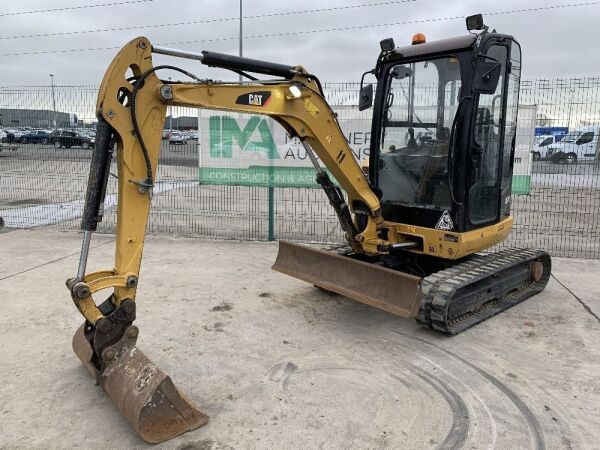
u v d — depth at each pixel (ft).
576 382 12.64
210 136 27.30
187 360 13.51
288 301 18.12
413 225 16.65
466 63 14.78
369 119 25.88
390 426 10.68
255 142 27.04
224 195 44.83
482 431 10.56
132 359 10.84
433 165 16.34
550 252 26.96
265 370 13.06
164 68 11.59
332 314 16.98
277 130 26.73
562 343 14.93
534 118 25.62
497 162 16.96
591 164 30.86
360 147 26.30
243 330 15.55
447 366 13.42
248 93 13.34
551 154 31.76
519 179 26.53
